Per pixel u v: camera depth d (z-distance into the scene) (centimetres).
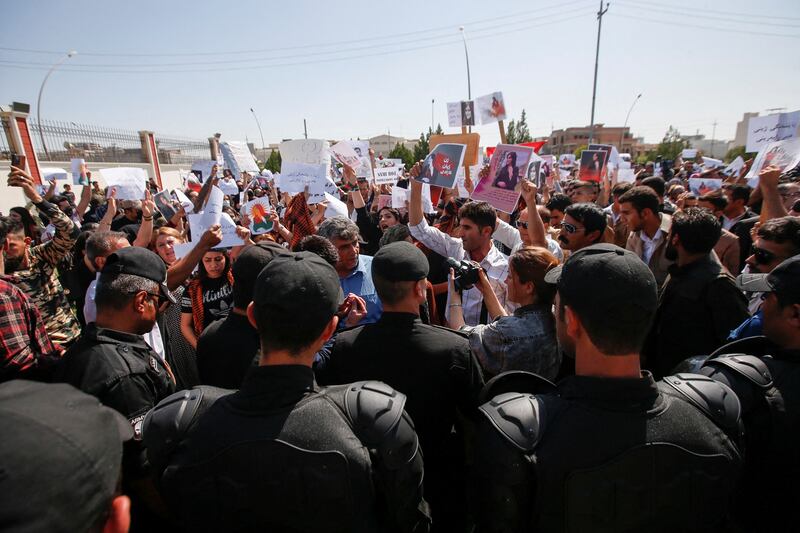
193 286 314
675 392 114
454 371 175
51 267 349
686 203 603
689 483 101
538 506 104
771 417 128
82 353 162
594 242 308
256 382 115
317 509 105
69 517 54
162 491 112
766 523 133
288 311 115
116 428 68
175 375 304
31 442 53
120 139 1748
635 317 106
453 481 178
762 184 341
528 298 193
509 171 386
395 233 384
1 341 216
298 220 458
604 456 100
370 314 304
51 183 684
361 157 771
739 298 232
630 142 9269
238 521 107
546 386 134
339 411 114
